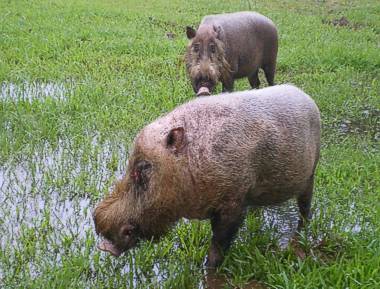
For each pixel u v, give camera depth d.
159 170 2.41
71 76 5.43
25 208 3.28
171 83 5.31
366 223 3.19
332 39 7.28
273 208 3.38
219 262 2.75
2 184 3.55
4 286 2.57
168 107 4.68
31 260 2.82
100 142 4.12
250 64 4.82
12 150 3.90
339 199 3.41
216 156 2.47
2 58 5.79
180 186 2.45
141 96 4.90
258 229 3.09
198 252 2.85
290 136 2.69
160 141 2.44
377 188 3.54
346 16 8.78
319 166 3.77
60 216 3.24
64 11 8.07
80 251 2.83
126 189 2.46
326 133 4.47
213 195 2.51
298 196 3.00
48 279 2.59
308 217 3.13
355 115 4.90
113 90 5.00
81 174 3.60
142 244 2.83
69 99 4.73
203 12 8.73
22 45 6.25
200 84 4.14
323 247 2.96
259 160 2.62
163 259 2.83
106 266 2.77
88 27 7.21
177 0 9.66
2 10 7.87
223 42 4.28
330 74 5.89
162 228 2.53
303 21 8.34
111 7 8.69
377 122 4.77
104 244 2.49
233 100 2.63
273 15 8.61
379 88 5.54
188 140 2.46
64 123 4.27
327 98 5.10
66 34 6.79
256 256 2.79
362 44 7.02
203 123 2.51
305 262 2.76
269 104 2.70
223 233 2.66
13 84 5.18
